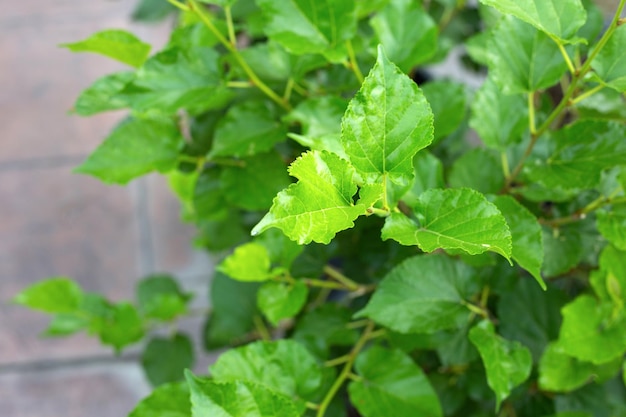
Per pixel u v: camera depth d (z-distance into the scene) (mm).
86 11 1865
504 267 817
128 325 1010
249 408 682
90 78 1789
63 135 1728
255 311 991
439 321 773
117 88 811
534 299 832
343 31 777
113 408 1435
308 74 913
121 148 838
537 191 792
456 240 655
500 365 756
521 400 878
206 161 869
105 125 1732
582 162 769
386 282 775
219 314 993
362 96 644
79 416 1432
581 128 770
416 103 647
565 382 793
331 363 833
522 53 760
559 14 704
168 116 850
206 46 816
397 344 828
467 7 1091
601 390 854
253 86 852
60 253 1586
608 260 784
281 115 847
